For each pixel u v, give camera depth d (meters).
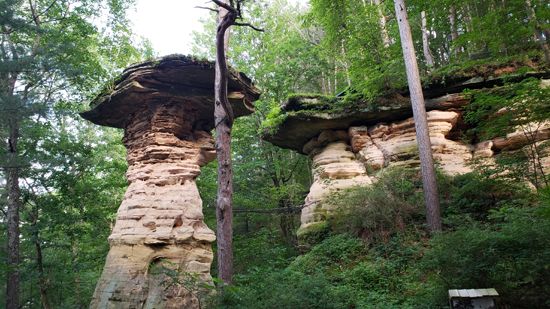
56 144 14.88
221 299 7.40
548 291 5.54
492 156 13.70
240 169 21.34
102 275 10.61
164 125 11.71
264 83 23.17
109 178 18.27
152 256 10.55
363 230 12.63
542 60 13.51
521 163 11.15
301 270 11.73
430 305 6.64
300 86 24.44
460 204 11.90
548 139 11.92
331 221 13.89
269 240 18.27
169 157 11.70
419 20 21.23
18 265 13.08
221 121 9.60
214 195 19.38
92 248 18.52
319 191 15.25
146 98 11.55
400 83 14.91
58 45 13.43
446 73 14.52
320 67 23.02
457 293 5.06
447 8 16.83
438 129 14.20
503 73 13.88
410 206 12.12
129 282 10.16
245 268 15.51
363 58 16.34
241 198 20.47
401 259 10.47
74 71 13.22
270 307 7.25
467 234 6.49
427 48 19.00
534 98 9.17
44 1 15.92
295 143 18.12
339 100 15.94
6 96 10.95
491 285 5.93
